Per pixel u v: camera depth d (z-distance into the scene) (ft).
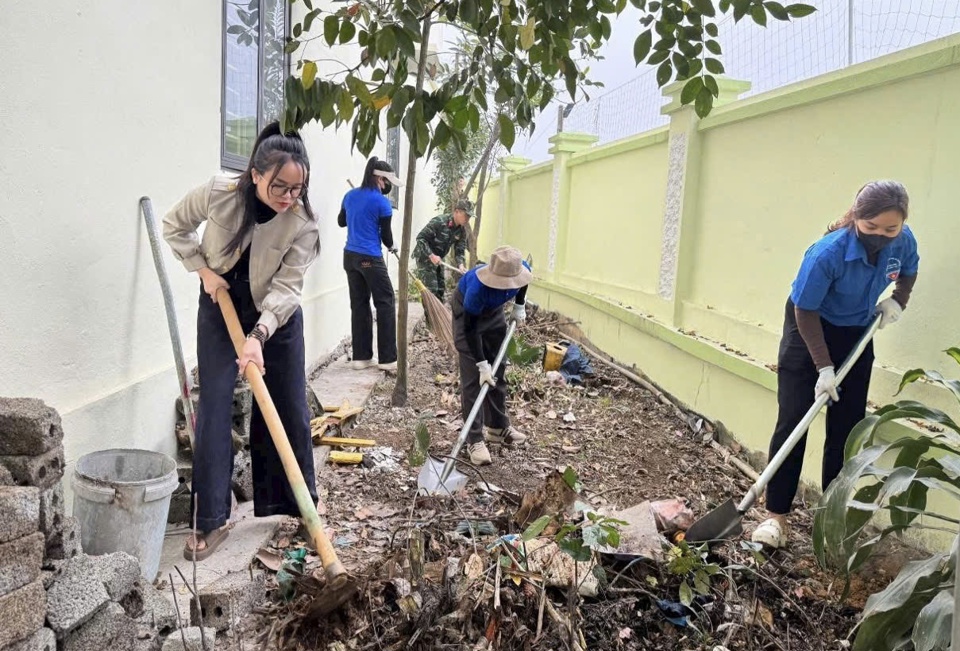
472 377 14.96
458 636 8.34
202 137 12.90
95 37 9.27
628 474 14.82
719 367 16.90
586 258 28.50
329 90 11.08
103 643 6.61
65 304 9.00
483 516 11.60
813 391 11.18
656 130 21.53
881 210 9.86
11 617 5.66
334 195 22.41
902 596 7.85
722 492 14.05
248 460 11.86
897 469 8.83
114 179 9.94
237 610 8.46
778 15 9.97
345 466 13.87
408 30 10.61
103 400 9.79
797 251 14.69
